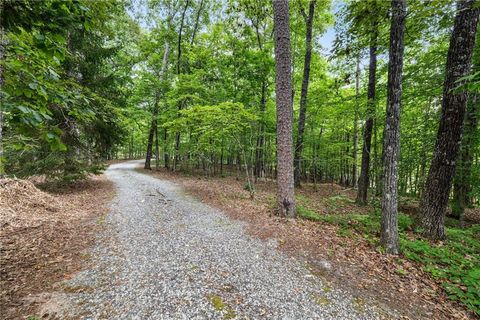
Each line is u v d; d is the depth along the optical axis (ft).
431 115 25.39
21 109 5.73
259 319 7.98
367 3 15.98
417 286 10.52
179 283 9.85
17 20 6.25
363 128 36.06
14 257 11.20
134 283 9.71
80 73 29.14
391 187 13.96
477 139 21.95
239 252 13.04
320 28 40.96
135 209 21.52
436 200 16.66
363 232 17.10
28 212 17.66
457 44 15.46
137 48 57.31
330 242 14.87
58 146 6.60
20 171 24.94
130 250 12.85
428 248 13.97
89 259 11.65
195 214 20.47
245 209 22.30
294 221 18.72
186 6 54.44
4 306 7.86
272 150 46.50
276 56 19.48
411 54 25.07
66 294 8.80
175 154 54.75
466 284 10.45
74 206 21.67
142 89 52.31
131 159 119.34
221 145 44.11
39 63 6.92
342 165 57.26
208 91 46.42
